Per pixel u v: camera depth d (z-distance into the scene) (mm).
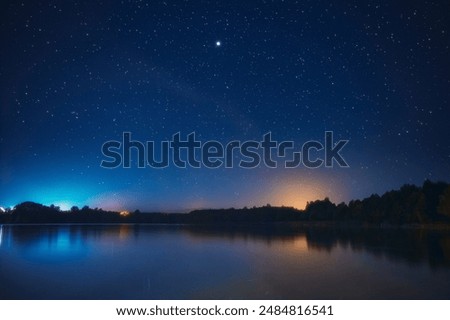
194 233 54375
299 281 16594
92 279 17125
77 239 41375
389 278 17141
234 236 46812
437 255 25156
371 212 75812
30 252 28031
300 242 36875
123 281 16625
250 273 18578
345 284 15914
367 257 24609
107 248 31156
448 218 61812
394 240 37375
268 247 31938
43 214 110375
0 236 46125
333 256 25359
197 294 14242
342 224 82125
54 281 16688
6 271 19250
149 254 26812
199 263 22203
